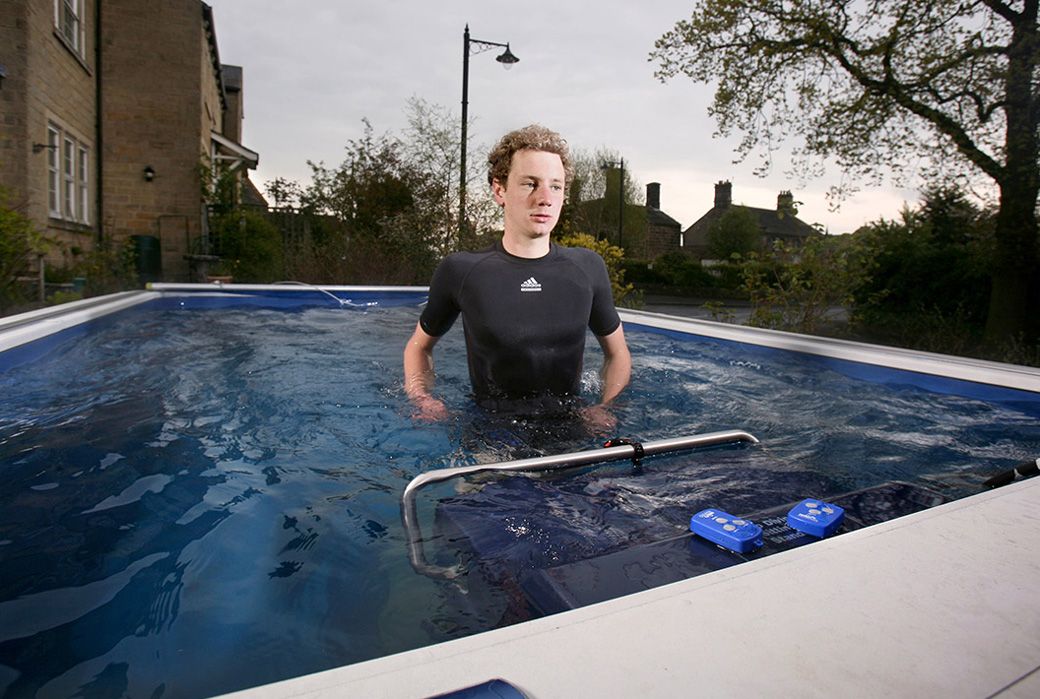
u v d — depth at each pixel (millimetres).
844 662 778
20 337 3293
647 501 1700
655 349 4520
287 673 1063
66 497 1828
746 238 43781
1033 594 957
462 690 691
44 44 9648
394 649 1127
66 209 11305
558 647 795
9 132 8898
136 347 4230
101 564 1441
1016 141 8719
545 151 2572
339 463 2117
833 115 10094
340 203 16078
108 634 1168
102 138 13164
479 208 13594
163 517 1693
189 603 1276
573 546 1428
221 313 6402
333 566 1430
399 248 12797
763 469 2012
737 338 4445
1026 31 8422
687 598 921
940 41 9297
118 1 13078
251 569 1419
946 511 1283
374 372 3572
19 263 7426
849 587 964
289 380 3328
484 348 2631
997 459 2336
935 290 10930
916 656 797
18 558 1477
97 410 2725
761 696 713
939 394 3252
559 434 2387
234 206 15094
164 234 13664
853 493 1688
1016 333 9453
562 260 2684
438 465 2102
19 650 1122
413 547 1501
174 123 13570
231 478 1981
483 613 1224
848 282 7852
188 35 13508
